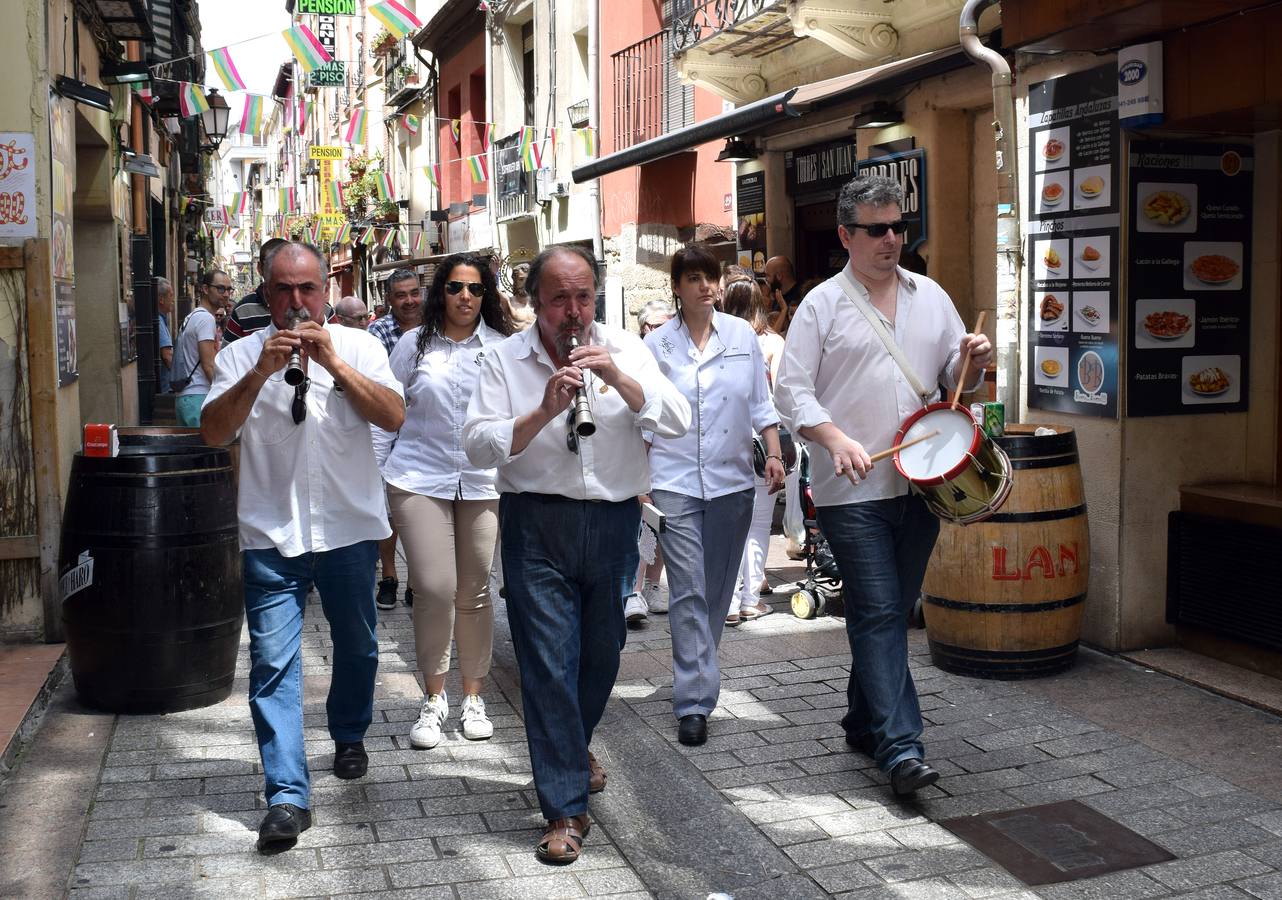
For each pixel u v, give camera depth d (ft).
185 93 48.21
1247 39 17.44
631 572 13.93
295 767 13.88
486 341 17.65
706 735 17.19
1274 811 14.26
